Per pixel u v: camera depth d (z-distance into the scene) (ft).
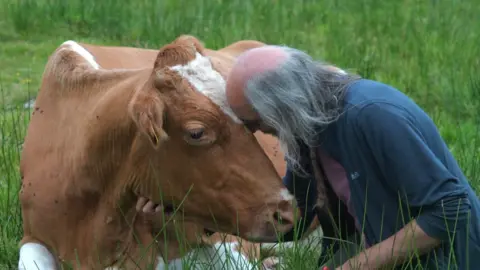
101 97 21.90
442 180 18.19
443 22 51.90
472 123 37.52
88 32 51.72
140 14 53.31
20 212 26.73
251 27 51.83
